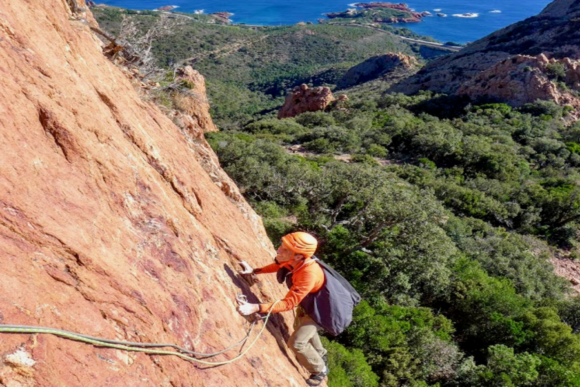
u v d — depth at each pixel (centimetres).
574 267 2844
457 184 3719
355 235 1972
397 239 1903
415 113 6288
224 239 415
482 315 1836
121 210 271
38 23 303
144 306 223
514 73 6119
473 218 3092
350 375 1218
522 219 3334
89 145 269
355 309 1540
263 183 2478
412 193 2070
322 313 342
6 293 159
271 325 382
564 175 4112
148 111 500
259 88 13575
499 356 1453
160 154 400
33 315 164
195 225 366
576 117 5578
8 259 170
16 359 149
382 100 6819
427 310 1759
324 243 2022
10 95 224
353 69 12456
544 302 2117
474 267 2180
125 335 202
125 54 793
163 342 224
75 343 175
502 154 4131
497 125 5322
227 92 11800
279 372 332
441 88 7706
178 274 280
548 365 1427
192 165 493
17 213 188
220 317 296
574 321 2030
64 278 190
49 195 213
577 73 6044
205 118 3603
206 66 14525
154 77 845
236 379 271
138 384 192
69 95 282
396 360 1391
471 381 1410
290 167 2452
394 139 4756
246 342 313
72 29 367
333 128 4694
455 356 1505
